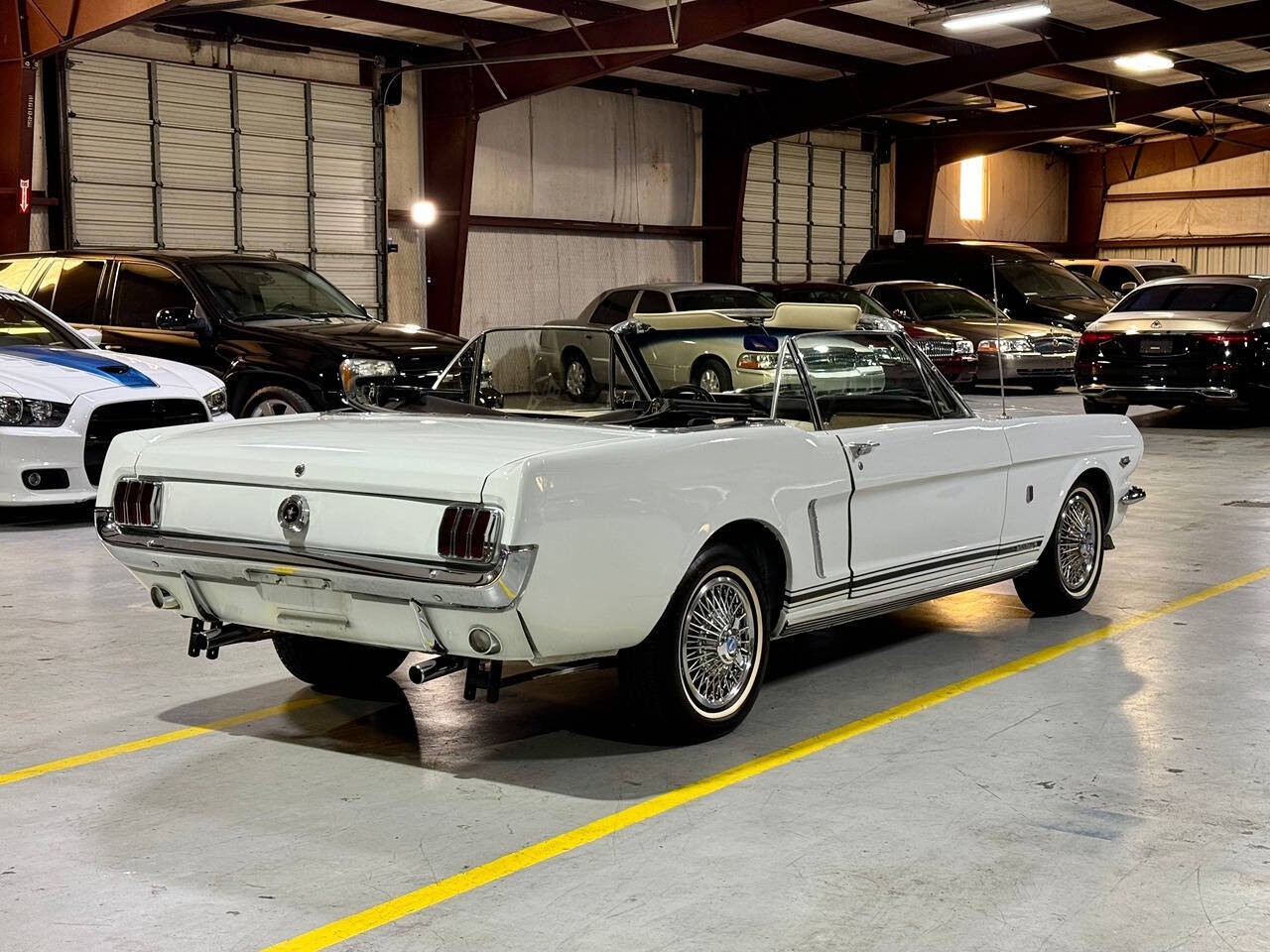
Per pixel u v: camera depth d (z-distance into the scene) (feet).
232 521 13.94
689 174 83.56
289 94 61.87
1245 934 10.21
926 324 63.10
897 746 14.75
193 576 14.42
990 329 62.34
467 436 14.08
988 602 22.44
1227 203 113.09
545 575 12.46
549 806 12.96
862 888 11.03
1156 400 48.29
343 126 64.39
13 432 28.32
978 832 12.22
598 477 12.90
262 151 61.00
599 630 13.23
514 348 17.65
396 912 10.61
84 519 31.37
